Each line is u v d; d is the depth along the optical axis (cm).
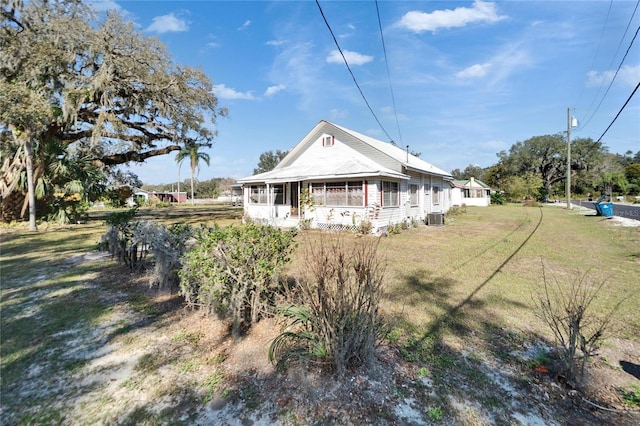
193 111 1662
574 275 574
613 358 292
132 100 1495
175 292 461
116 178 3369
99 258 736
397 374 264
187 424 213
